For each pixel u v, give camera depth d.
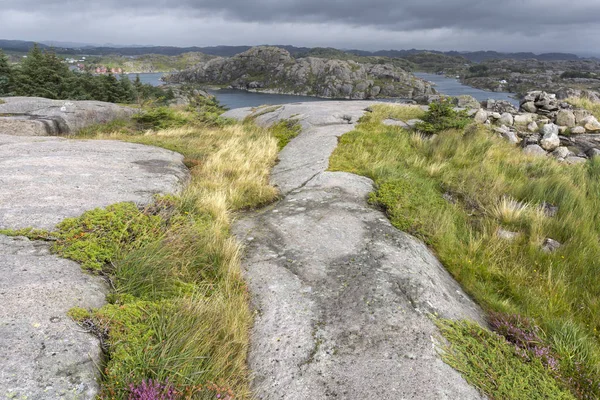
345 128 12.66
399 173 8.33
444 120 12.08
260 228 5.91
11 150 7.64
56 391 2.21
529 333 3.86
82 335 2.70
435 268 5.14
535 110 15.38
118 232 4.36
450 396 2.90
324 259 4.94
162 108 15.43
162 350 2.71
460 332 3.65
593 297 4.77
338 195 7.20
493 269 5.34
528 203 6.98
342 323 3.71
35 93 23.52
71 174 6.26
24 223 4.28
